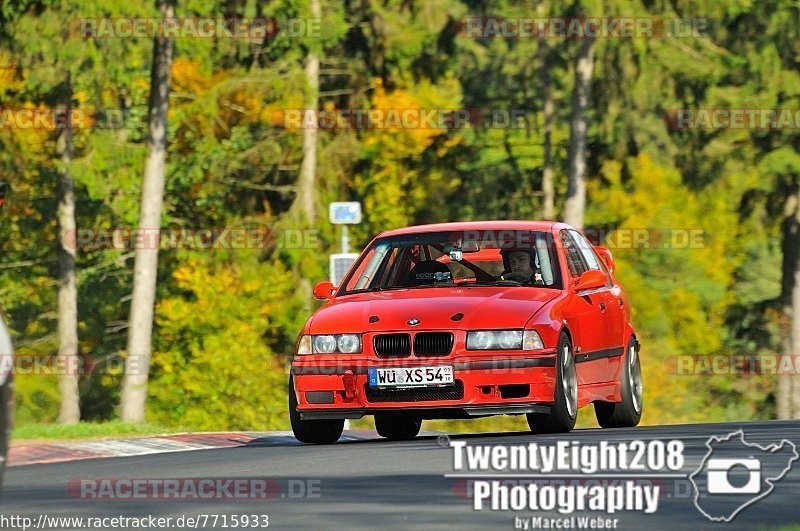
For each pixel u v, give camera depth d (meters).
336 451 24.27
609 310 29.69
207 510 17.11
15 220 83.12
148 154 66.88
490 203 96.12
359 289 28.59
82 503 18.00
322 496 18.16
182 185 80.50
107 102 70.00
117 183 67.88
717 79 82.69
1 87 68.50
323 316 26.98
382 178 84.69
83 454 25.30
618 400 30.12
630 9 80.31
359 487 18.98
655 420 84.56
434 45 85.62
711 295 90.50
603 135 83.38
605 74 81.88
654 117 87.19
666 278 90.38
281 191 82.62
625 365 30.42
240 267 79.50
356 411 26.17
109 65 66.56
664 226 88.62
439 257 29.19
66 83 70.31
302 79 75.56
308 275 79.31
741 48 85.25
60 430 31.72
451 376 25.66
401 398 25.91
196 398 74.00
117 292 86.19
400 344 26.05
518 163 96.25
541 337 25.80
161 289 82.06
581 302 27.94
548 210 95.88
